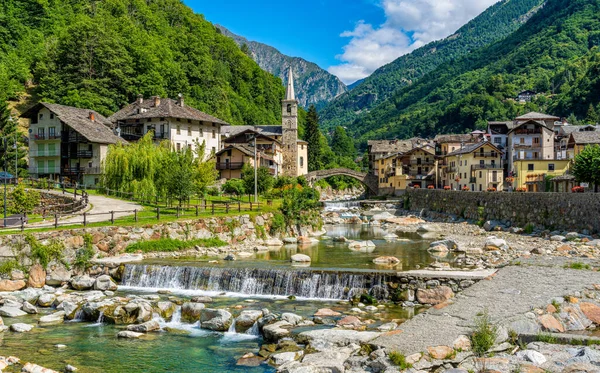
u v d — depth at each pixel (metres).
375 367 16.94
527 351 17.88
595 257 39.12
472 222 71.88
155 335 24.17
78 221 43.12
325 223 81.19
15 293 31.95
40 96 114.38
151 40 149.12
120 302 27.78
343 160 192.50
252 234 51.84
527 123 106.38
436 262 37.84
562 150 103.12
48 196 57.06
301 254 41.25
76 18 153.12
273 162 116.88
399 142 161.88
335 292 30.55
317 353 18.70
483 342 17.53
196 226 46.59
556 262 32.34
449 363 17.06
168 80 143.88
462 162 112.88
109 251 39.53
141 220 44.75
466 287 28.20
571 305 23.17
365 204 113.19
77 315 27.06
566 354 17.98
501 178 102.00
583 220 50.12
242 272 32.75
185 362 20.47
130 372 19.42
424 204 95.56
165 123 93.50
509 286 26.03
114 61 116.81
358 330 22.56
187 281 33.88
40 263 34.88
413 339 18.67
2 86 115.44
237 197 73.19
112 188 63.25
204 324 25.39
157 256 41.44
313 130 165.25
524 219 60.16
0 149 85.69
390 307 27.73
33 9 146.12
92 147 78.62
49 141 80.69
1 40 132.12
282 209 59.25
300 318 24.83
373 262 38.59
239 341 23.23
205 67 169.00
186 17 197.75
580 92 190.50
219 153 101.62
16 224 40.72
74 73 112.56
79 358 20.95
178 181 50.88
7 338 23.50
